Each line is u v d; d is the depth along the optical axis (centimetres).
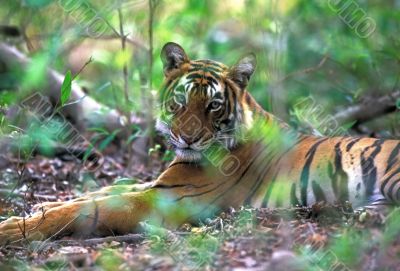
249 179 1075
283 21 1717
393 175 989
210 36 1955
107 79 1709
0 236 966
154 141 1493
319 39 1766
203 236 881
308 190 1044
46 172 1400
